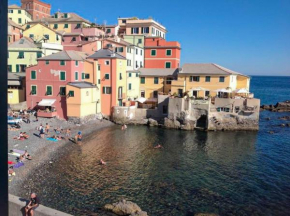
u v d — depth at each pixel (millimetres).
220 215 27469
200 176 37625
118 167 40000
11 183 31453
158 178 36469
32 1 116938
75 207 27859
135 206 27281
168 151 48812
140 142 54250
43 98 64875
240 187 34344
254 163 43594
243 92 70500
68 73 62844
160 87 81250
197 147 51812
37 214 13656
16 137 47812
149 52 89188
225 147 52312
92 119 67562
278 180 36938
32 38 83750
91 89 66250
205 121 67750
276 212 28438
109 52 72562
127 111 70625
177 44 88000
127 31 101375
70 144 49781
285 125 73500
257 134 63312
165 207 28781
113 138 56625
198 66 78625
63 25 96062
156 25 102625
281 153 49156
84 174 36656
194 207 28922
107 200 29766
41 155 41906
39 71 64312
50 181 33688
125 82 75688
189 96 69625
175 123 66875
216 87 73688
